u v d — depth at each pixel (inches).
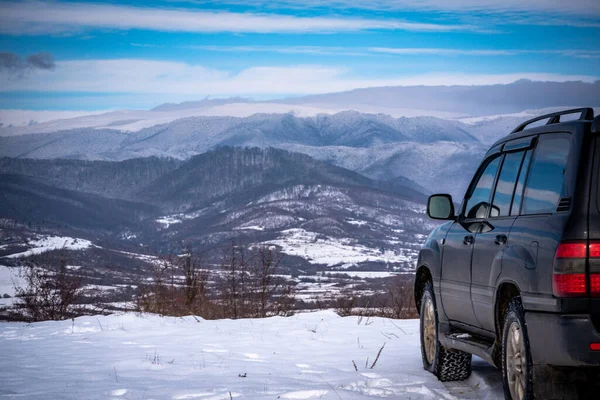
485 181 231.0
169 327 444.5
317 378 258.1
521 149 204.8
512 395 179.3
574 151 167.0
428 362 270.4
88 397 220.5
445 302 244.1
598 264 152.4
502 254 187.6
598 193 158.1
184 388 236.4
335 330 420.2
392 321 468.8
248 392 228.4
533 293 164.6
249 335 401.7
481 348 208.4
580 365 151.1
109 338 397.1
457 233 238.7
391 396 224.8
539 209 178.2
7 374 271.3
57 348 357.1
